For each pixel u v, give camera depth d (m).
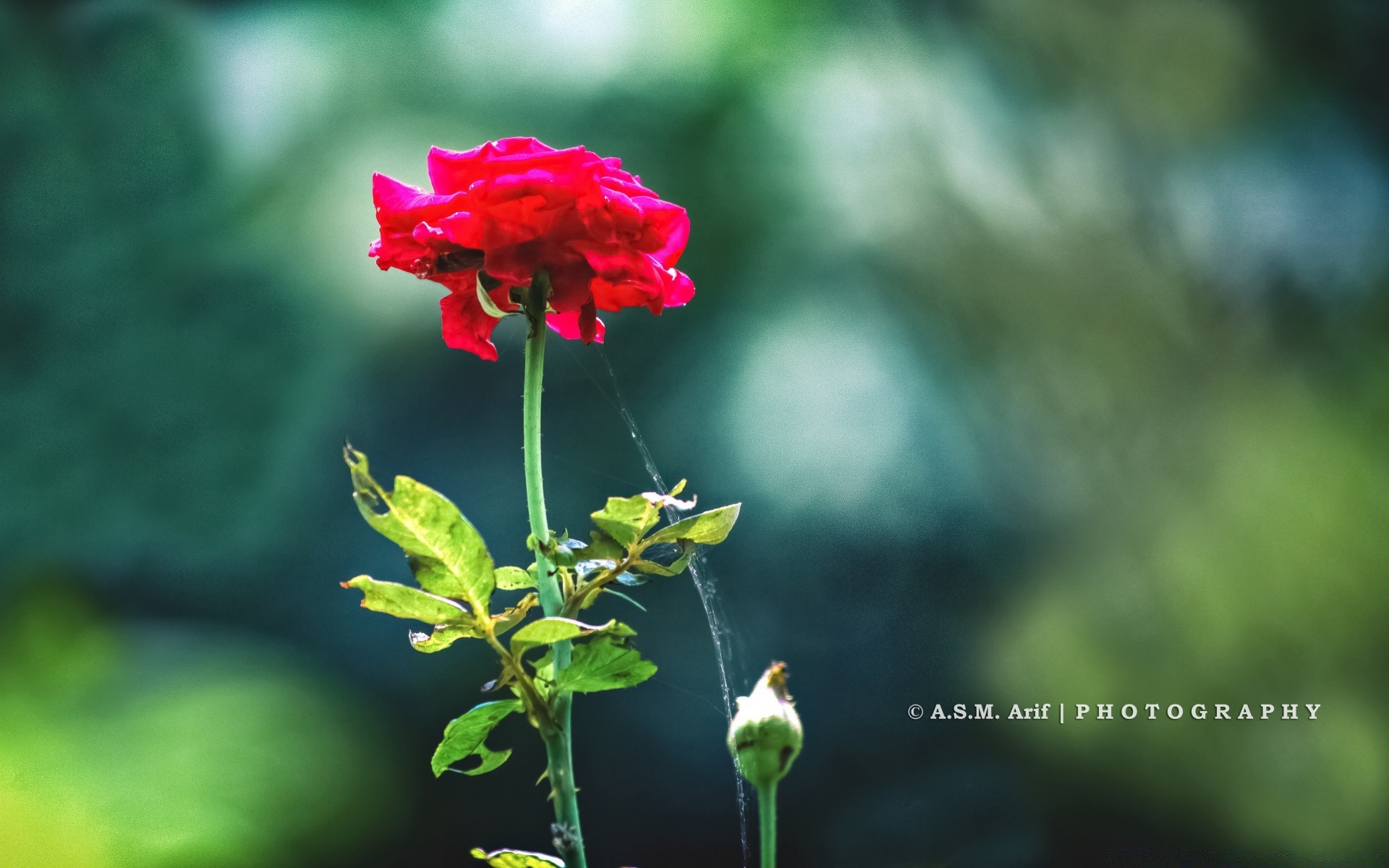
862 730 3.92
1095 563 4.14
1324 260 4.56
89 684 3.23
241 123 4.63
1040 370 4.34
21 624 3.35
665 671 3.98
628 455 4.24
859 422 4.11
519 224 1.22
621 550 1.23
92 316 4.38
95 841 2.46
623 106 4.54
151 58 4.63
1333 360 4.49
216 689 3.41
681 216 1.24
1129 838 3.56
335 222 4.46
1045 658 3.95
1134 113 4.79
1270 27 4.90
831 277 4.39
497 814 3.96
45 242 4.42
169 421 4.30
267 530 4.29
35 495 4.23
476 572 1.21
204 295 4.39
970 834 3.61
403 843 3.82
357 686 4.07
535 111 4.58
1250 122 4.86
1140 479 4.27
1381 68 4.94
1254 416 4.33
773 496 4.06
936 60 4.81
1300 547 4.07
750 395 4.18
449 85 4.66
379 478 4.29
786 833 3.85
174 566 4.26
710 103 4.56
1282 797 3.48
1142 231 4.57
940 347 4.35
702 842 3.88
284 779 3.30
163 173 4.52
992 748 3.78
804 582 4.05
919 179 4.50
